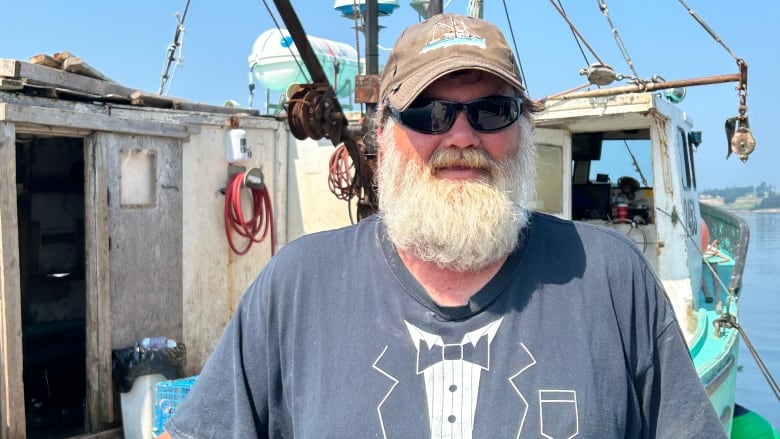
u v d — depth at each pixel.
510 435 1.46
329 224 7.22
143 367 5.23
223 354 1.76
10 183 4.56
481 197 1.61
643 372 1.59
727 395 4.92
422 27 1.75
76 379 6.83
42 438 5.24
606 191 6.30
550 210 5.68
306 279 1.70
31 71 4.86
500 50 1.68
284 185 7.22
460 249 1.57
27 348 7.32
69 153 8.23
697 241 6.38
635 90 5.11
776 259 20.58
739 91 4.82
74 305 8.23
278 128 7.11
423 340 1.56
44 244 8.08
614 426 1.49
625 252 1.66
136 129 5.49
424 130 1.68
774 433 5.55
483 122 1.67
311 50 3.98
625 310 1.59
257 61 7.97
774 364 9.44
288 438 1.71
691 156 6.48
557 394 1.48
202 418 1.72
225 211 6.45
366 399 1.53
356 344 1.59
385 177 1.77
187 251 6.14
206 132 6.33
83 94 5.36
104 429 5.27
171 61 7.46
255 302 1.75
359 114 6.84
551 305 1.57
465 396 1.50
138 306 5.60
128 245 5.51
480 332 1.55
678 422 1.57
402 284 1.62
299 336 1.66
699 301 6.59
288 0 3.64
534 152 1.88
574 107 5.30
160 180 5.79
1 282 4.51
